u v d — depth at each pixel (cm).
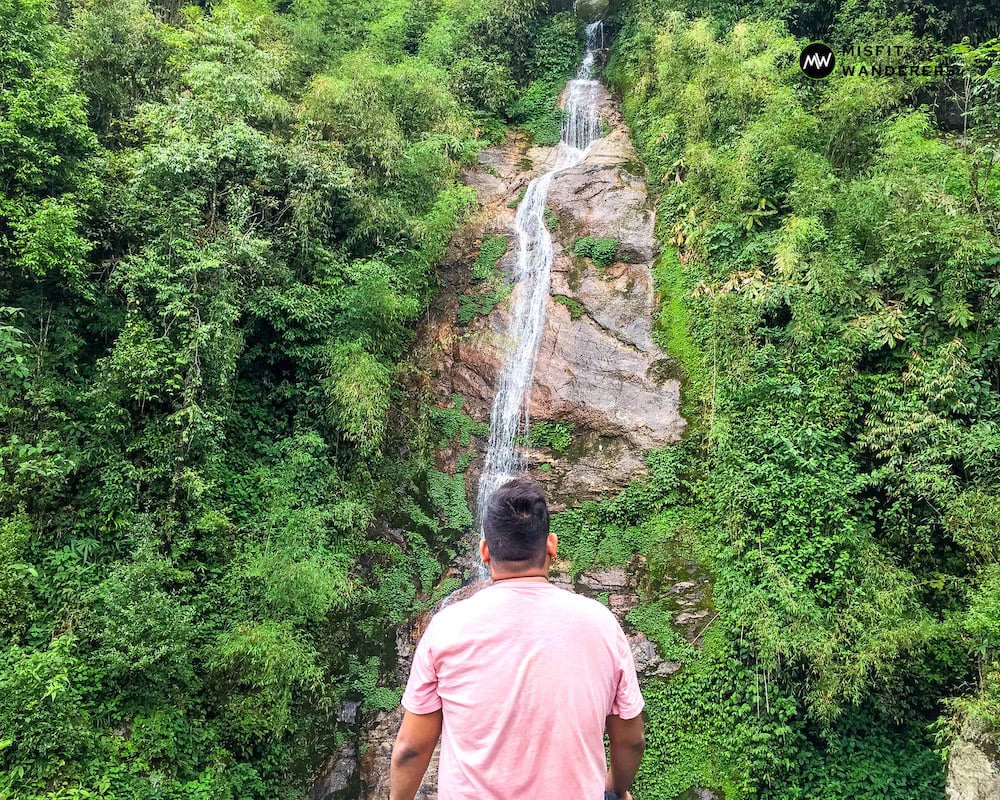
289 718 836
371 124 1301
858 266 981
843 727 806
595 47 1933
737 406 1003
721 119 1303
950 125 1379
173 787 716
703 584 927
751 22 1557
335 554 977
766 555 871
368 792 873
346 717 906
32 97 866
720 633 878
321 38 1720
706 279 1157
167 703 762
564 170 1527
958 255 881
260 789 788
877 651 756
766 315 1048
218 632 848
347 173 1188
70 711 671
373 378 1064
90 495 843
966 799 655
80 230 945
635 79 1684
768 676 824
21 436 813
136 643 734
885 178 1030
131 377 874
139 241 995
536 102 1825
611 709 226
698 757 823
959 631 740
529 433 1173
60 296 940
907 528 847
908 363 899
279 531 952
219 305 938
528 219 1454
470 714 201
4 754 633
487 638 208
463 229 1444
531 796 191
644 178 1439
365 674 948
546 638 208
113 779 680
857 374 924
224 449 990
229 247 993
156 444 888
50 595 758
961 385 848
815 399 922
